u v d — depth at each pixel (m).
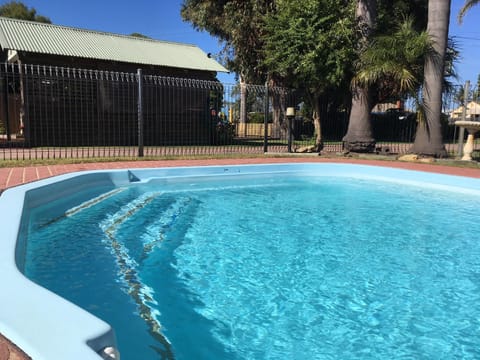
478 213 6.02
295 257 4.15
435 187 7.90
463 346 2.52
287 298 3.19
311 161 10.10
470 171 8.52
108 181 7.21
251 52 17.09
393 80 11.92
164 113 14.96
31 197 5.04
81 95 12.91
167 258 4.02
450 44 13.96
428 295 3.29
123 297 3.07
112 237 4.59
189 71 15.34
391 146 15.05
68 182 6.13
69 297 3.03
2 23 13.37
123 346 2.41
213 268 3.79
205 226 5.25
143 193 7.10
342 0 12.48
